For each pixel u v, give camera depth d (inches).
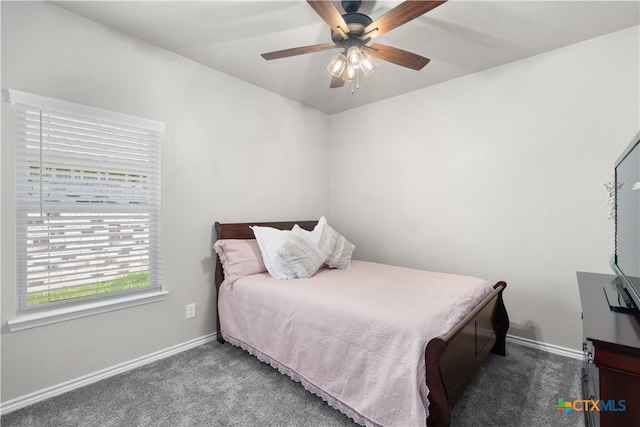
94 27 80.7
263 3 73.6
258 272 104.4
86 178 80.1
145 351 90.7
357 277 97.6
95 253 81.7
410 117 130.6
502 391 76.2
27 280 71.4
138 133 89.9
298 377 76.7
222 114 111.1
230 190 114.1
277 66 107.0
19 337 69.6
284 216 135.7
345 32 68.5
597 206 90.3
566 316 95.7
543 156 99.1
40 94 71.9
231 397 74.3
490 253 110.1
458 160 117.3
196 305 103.6
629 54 85.0
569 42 92.1
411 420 53.6
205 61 103.1
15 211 69.4
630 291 53.2
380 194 141.2
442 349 52.6
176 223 98.3
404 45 93.6
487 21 81.4
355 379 63.9
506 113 106.0
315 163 151.6
